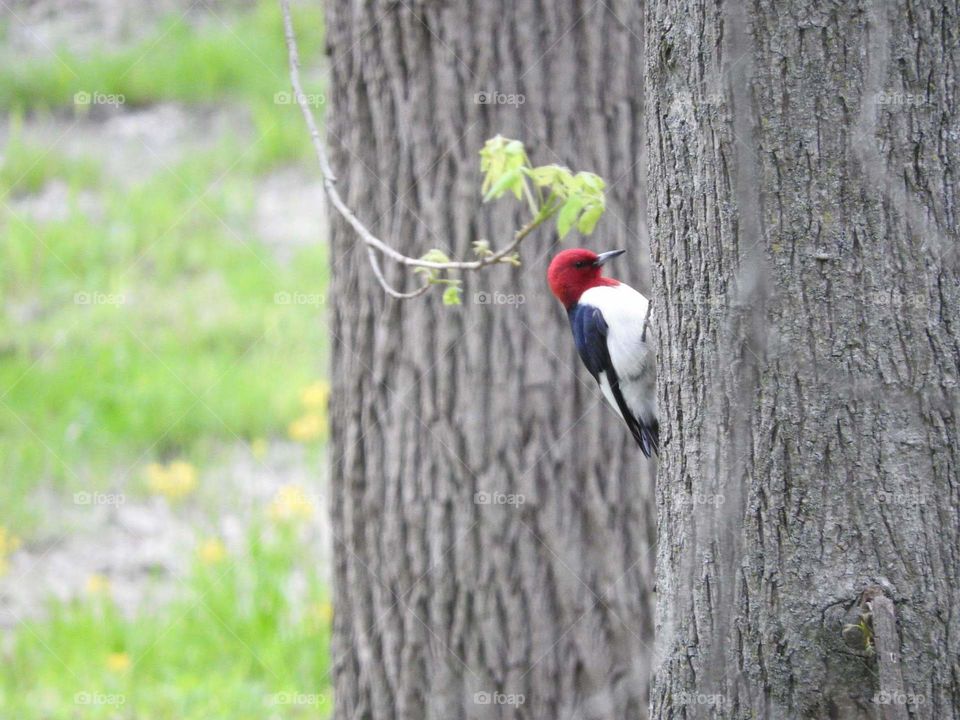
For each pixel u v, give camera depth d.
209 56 25.36
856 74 4.52
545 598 8.73
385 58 8.69
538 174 6.01
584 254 8.46
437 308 8.70
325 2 9.08
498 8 8.52
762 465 4.71
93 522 14.56
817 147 4.55
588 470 8.73
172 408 16.70
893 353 4.56
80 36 26.33
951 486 4.59
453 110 8.59
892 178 4.54
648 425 8.55
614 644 8.77
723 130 4.69
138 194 21.83
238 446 16.36
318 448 15.84
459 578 8.77
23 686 11.16
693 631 4.96
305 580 12.84
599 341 8.31
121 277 19.78
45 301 19.36
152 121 24.05
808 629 4.64
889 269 4.55
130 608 12.79
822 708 4.64
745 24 4.61
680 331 5.00
